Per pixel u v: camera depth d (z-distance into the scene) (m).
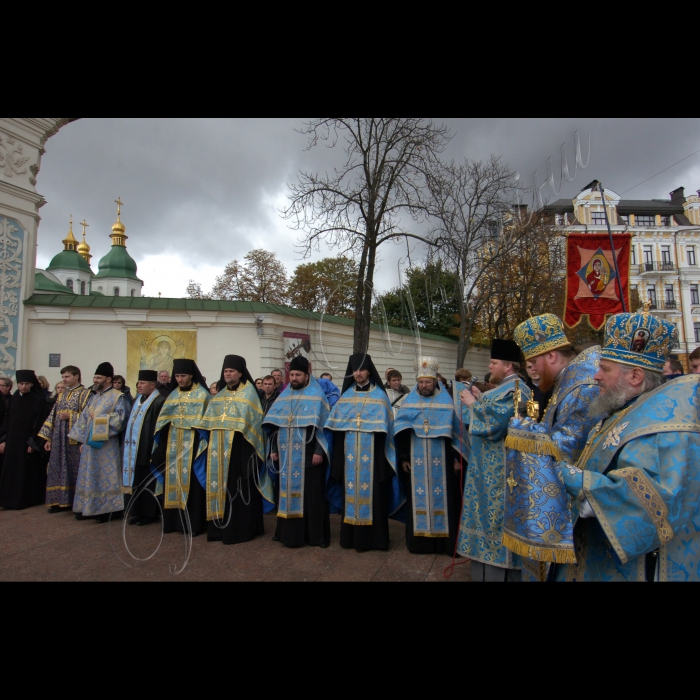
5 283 10.12
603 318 7.31
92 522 5.62
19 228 10.37
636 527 1.44
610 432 1.69
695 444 1.49
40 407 6.52
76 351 10.88
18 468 6.38
